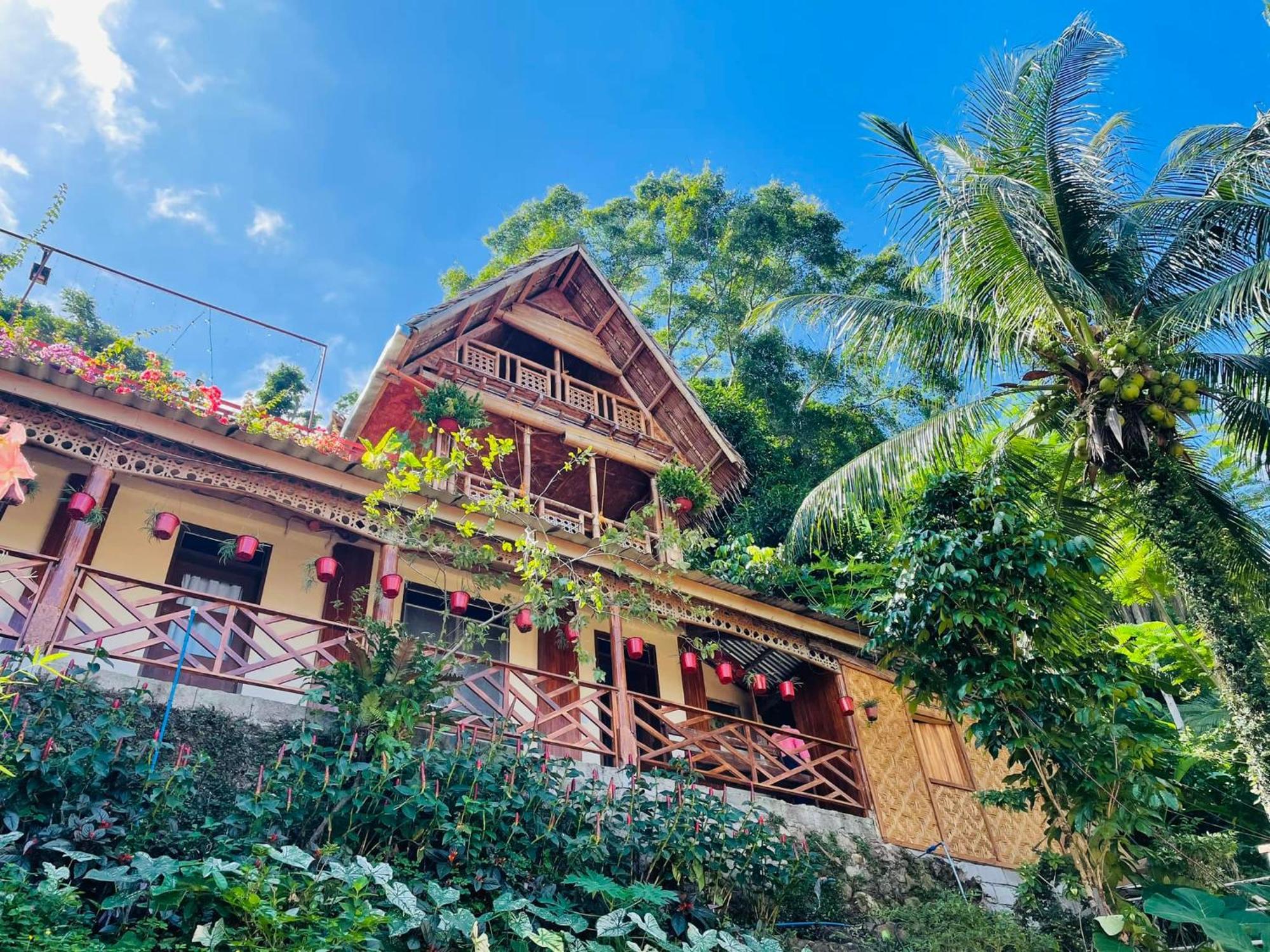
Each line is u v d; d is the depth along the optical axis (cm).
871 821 1007
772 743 1025
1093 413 923
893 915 841
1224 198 1009
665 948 605
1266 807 834
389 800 652
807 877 831
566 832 729
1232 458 1144
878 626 873
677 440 1547
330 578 859
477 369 1329
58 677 615
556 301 1593
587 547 1000
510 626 1106
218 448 820
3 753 549
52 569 700
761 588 1398
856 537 1378
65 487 915
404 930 529
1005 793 841
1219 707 1240
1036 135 1061
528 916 614
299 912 510
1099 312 909
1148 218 1027
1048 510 953
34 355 907
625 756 883
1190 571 910
